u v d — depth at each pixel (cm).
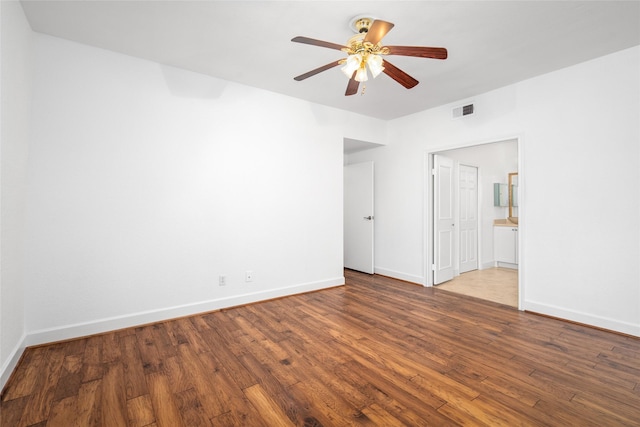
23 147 221
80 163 257
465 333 271
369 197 510
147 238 287
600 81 279
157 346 242
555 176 308
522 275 332
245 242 346
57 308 248
